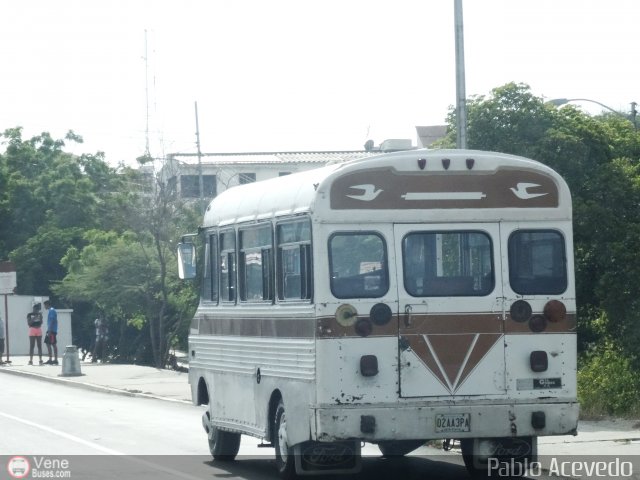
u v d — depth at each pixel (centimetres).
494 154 1425
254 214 1606
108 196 7231
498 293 1409
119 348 5544
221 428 1742
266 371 1545
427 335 1386
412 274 1393
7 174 7538
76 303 6372
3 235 7450
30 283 6925
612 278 2592
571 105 3008
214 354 1775
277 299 1510
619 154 2989
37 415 2580
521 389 1402
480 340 1398
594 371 2428
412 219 1400
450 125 3022
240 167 9425
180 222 5428
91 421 2434
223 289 1745
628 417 2164
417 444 1681
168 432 2214
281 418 1495
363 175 1394
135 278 5225
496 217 1420
